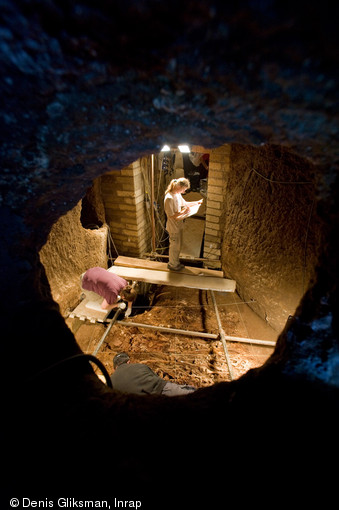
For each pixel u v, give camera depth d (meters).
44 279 1.92
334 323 1.34
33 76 0.96
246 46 0.82
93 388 1.84
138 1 0.74
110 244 6.02
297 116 1.02
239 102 1.03
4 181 1.26
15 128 1.11
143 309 4.96
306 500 1.14
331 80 0.84
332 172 1.20
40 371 1.58
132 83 1.03
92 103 1.10
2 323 1.45
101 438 1.46
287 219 3.23
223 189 4.95
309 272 2.93
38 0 0.76
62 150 1.28
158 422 1.61
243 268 4.42
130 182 5.05
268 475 1.25
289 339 1.59
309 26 0.72
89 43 0.87
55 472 1.29
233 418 1.54
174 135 1.34
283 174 3.18
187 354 3.60
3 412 1.35
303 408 1.42
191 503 1.19
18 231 1.44
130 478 1.28
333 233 1.29
